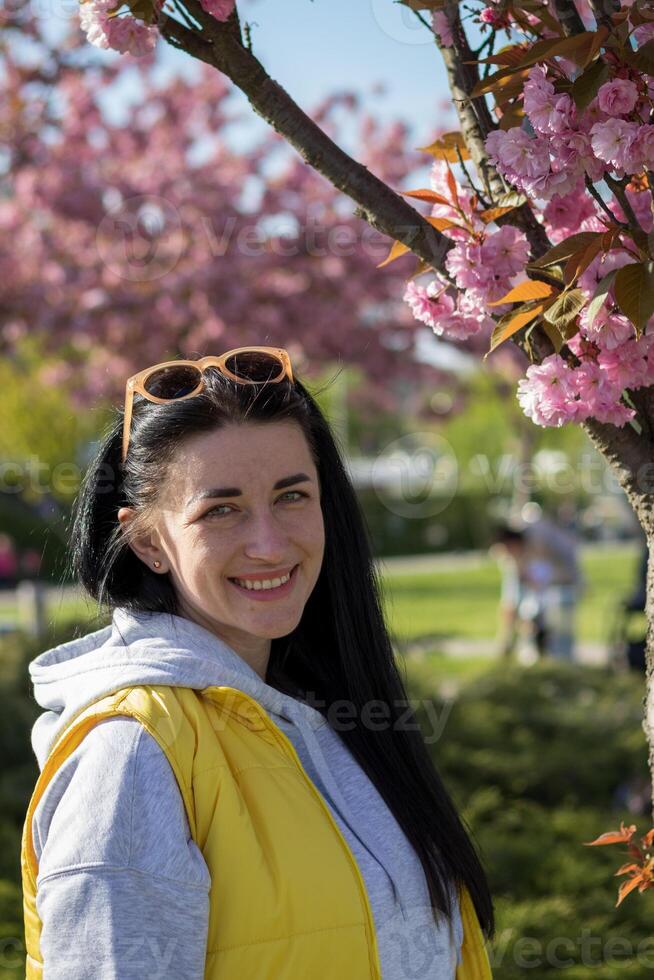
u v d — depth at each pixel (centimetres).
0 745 545
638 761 562
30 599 999
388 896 136
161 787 122
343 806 141
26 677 613
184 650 136
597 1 146
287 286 828
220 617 140
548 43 142
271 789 131
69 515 166
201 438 137
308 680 167
